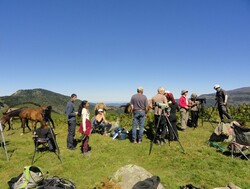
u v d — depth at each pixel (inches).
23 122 721.6
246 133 441.4
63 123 871.1
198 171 388.8
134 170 343.6
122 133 588.4
